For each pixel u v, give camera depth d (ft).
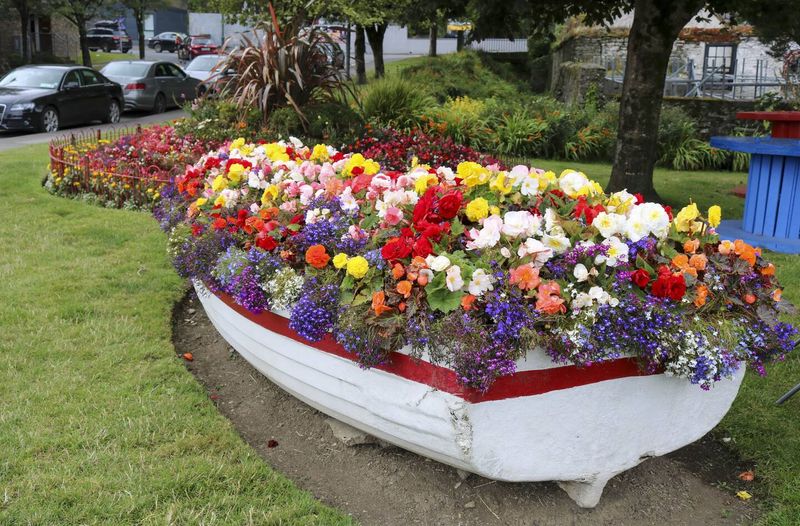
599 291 8.45
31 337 14.26
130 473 9.71
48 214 25.08
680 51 69.31
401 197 10.34
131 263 19.51
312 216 10.73
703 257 9.32
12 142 46.11
